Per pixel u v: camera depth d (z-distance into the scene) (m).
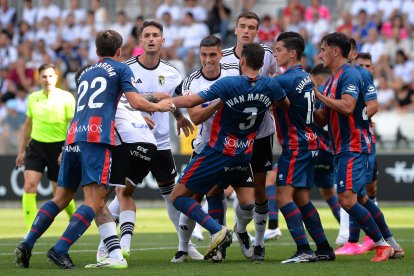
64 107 34.34
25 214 34.56
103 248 24.92
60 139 34.47
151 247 30.86
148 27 28.03
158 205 56.88
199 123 23.77
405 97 60.19
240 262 24.95
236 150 23.81
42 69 34.34
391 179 55.81
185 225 25.23
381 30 66.69
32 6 75.19
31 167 34.47
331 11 72.06
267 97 23.52
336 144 25.16
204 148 24.00
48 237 35.16
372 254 28.23
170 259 26.22
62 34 71.81
